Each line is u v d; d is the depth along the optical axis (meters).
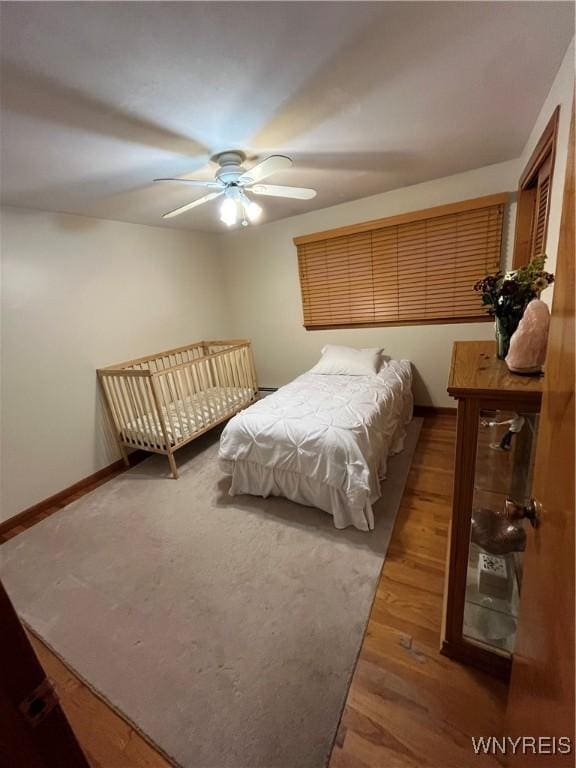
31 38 0.97
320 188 2.78
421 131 1.88
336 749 1.04
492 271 2.84
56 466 2.65
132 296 3.27
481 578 1.28
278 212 3.45
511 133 2.05
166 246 3.60
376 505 2.14
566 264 0.56
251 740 1.08
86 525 2.28
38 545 2.12
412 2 0.99
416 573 1.64
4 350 2.35
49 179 1.99
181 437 2.90
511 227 2.73
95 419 2.94
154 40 1.03
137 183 2.22
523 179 2.28
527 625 0.75
